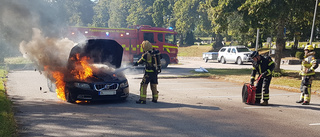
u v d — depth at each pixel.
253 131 5.20
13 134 4.60
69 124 5.44
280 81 12.55
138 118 6.04
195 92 10.13
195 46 60.16
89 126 5.33
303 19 16.59
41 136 4.66
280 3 12.98
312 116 6.44
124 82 7.91
